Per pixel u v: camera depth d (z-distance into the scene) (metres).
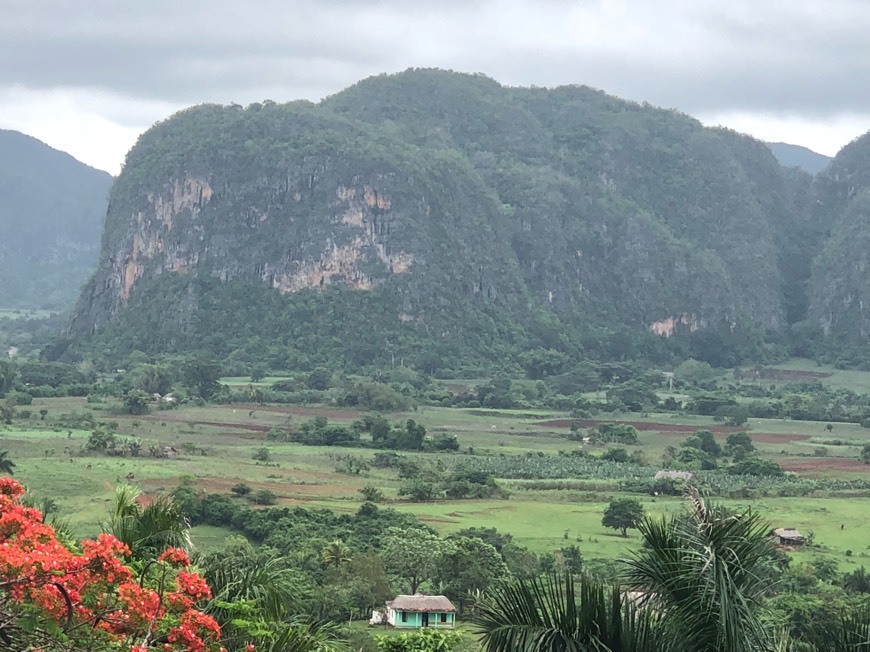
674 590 13.61
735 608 13.23
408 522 67.00
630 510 70.25
